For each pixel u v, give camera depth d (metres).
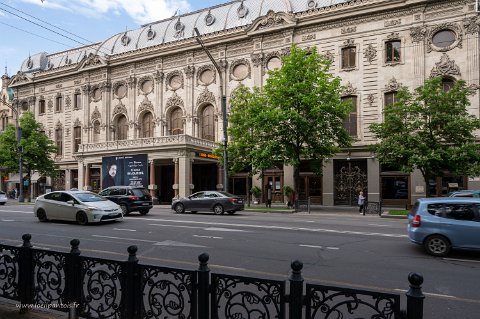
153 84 40.50
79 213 16.64
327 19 32.16
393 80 30.06
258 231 14.37
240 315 4.08
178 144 31.64
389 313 3.38
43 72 48.38
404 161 23.31
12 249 5.46
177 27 41.16
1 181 53.66
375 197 29.94
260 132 27.53
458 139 22.38
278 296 3.82
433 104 22.50
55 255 5.08
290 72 26.30
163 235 13.35
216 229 14.91
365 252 10.33
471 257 9.84
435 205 10.33
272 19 34.12
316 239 12.45
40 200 18.08
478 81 27.39
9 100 52.97
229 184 36.19
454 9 28.27
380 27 30.69
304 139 26.27
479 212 9.84
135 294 4.50
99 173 39.22
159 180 38.91
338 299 6.26
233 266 8.60
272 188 33.88
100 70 43.62
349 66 31.84
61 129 47.00
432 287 7.12
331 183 31.53
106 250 10.59
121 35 45.84
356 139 30.48
